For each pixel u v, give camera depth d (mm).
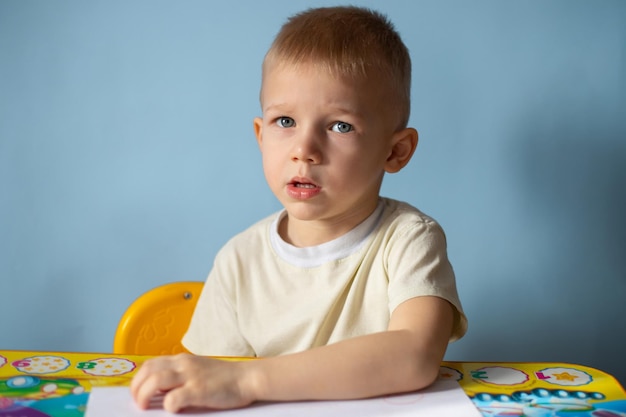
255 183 1236
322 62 778
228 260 940
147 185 1242
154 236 1254
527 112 1200
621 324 1250
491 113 1203
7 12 1194
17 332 1272
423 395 593
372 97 798
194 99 1221
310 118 780
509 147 1210
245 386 568
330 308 853
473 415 553
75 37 1206
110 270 1264
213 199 1243
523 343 1263
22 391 574
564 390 598
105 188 1242
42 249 1255
